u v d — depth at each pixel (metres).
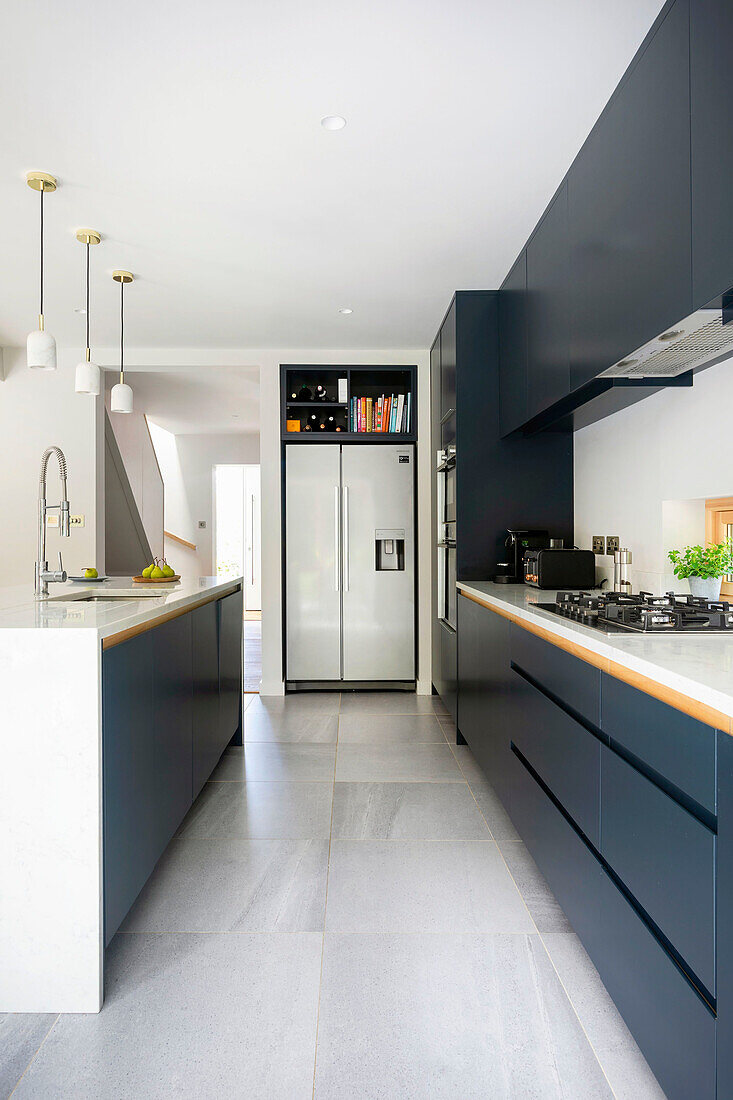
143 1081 1.48
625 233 2.09
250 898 2.28
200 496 9.42
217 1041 1.61
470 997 1.76
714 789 1.14
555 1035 1.62
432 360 5.24
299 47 1.98
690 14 1.64
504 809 3.03
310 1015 1.69
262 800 3.17
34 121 2.35
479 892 2.31
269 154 2.56
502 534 4.00
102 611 2.15
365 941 2.02
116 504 6.68
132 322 4.66
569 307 2.68
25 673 1.73
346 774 3.53
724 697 1.10
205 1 1.80
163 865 2.52
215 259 3.57
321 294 4.11
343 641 5.41
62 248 3.43
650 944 1.39
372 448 5.39
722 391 2.32
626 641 1.71
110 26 1.89
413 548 5.39
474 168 2.67
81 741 1.72
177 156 2.57
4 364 5.30
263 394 5.40
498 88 2.17
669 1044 1.30
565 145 2.51
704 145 1.57
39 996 1.72
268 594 5.41
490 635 3.12
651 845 1.39
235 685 3.88
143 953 1.97
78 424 5.31
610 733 1.64
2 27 1.89
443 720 4.62
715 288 1.53
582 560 3.40
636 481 3.04
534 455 4.00
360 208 3.01
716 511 2.54
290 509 5.38
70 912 1.72
